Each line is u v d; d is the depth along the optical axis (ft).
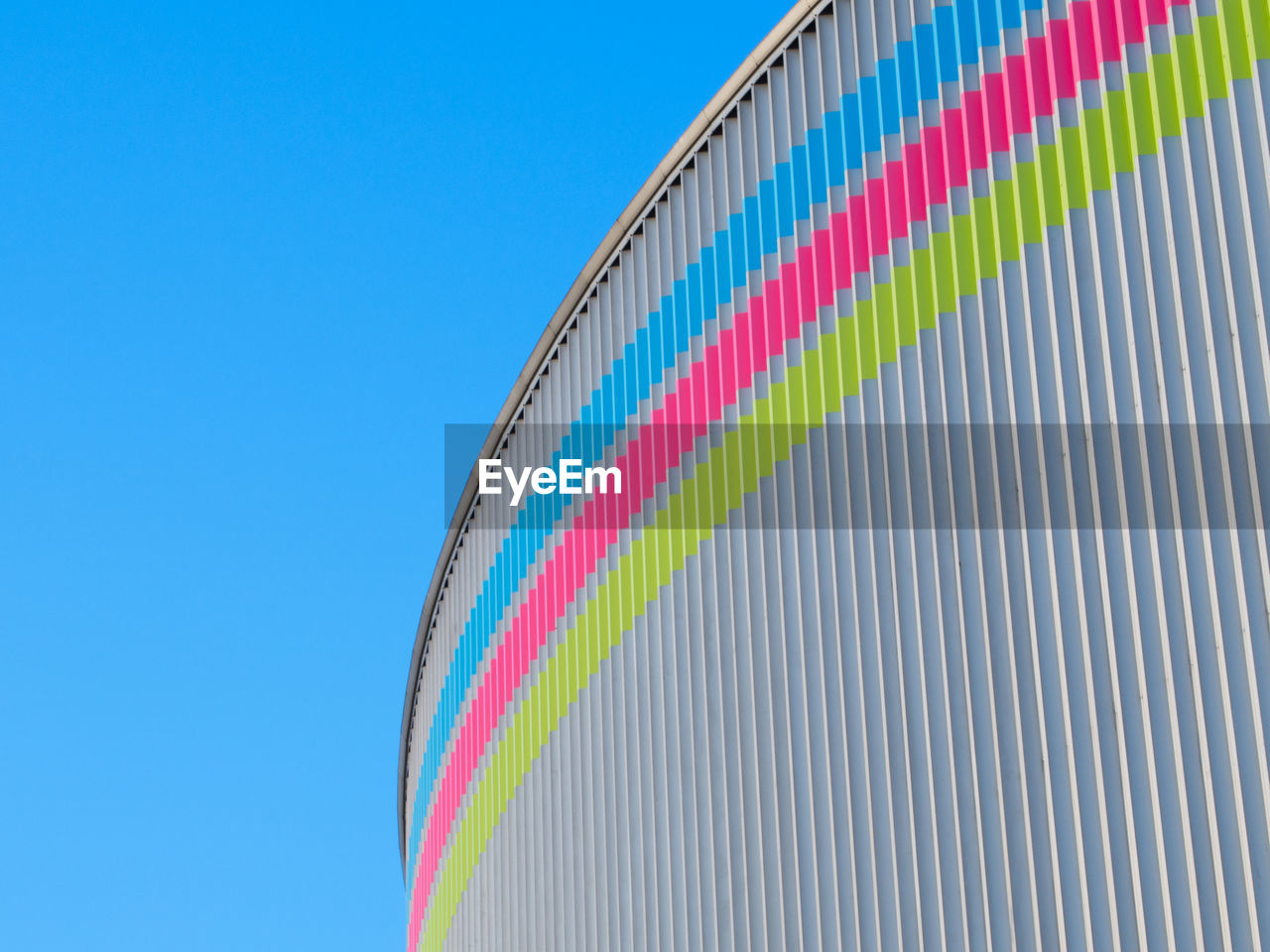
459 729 80.23
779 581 48.11
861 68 47.42
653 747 54.49
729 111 54.39
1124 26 38.47
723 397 52.95
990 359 40.57
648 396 58.80
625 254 61.93
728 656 50.57
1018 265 40.47
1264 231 34.83
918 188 44.24
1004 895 37.40
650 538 57.00
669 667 54.29
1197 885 33.06
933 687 40.52
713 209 55.42
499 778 71.10
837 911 42.88
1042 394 38.81
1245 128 35.55
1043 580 38.01
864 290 45.70
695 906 50.37
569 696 62.80
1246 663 33.32
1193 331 35.58
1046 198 39.75
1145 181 37.27
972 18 43.78
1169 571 35.01
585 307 65.46
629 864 55.21
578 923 59.16
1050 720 37.01
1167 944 33.53
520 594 70.33
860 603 43.68
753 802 47.91
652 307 59.16
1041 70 40.75
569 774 61.87
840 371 46.29
